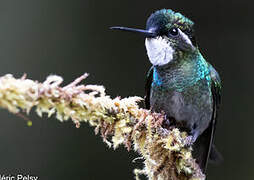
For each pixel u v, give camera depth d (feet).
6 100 14.30
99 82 44.42
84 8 46.06
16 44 44.27
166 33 24.52
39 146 40.63
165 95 25.34
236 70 44.98
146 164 21.18
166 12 24.79
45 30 45.03
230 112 44.14
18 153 40.29
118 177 40.47
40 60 44.27
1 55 43.62
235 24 45.78
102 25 45.73
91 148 41.09
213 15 45.91
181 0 45.93
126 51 45.24
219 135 43.68
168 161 21.03
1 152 40.11
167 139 20.56
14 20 44.78
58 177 40.37
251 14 45.62
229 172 42.45
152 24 24.72
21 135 40.57
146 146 20.53
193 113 25.36
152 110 26.14
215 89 27.12
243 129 43.60
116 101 18.69
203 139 27.76
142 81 44.55
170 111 25.53
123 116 18.80
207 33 45.78
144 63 44.91
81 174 40.50
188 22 25.23
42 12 45.32
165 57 24.66
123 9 46.11
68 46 44.96
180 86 24.95
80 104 16.48
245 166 42.39
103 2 46.39
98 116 17.53
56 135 41.01
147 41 24.75
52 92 15.47
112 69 44.83
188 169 21.18
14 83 14.56
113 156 40.86
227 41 45.52
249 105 44.06
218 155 30.78
